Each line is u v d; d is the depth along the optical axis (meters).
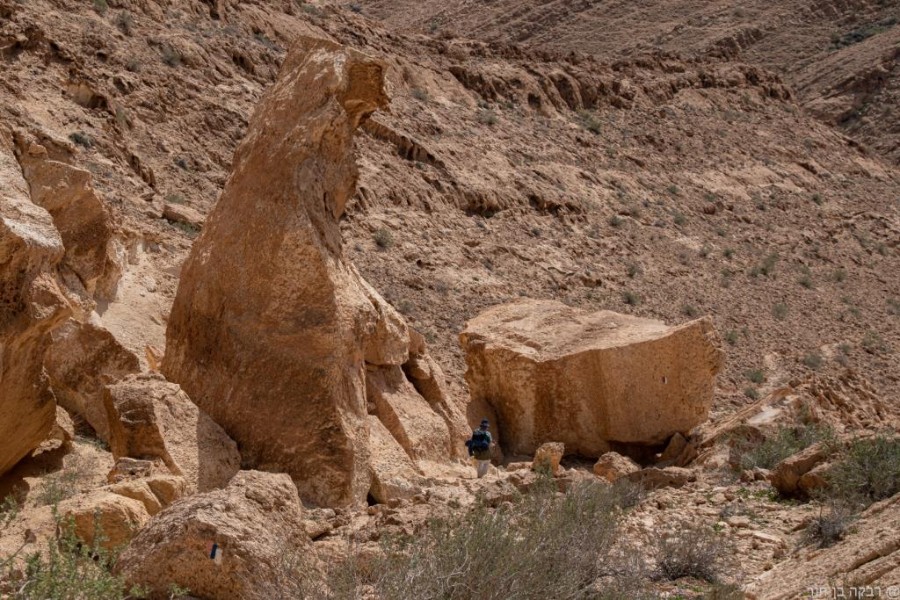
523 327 19.44
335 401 11.94
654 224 46.47
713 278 43.31
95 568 7.59
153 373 12.04
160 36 38.09
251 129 13.25
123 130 31.53
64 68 31.73
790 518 11.13
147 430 11.12
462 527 8.16
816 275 47.75
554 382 18.05
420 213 37.22
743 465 13.81
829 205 58.22
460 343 19.81
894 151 92.81
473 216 39.56
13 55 30.78
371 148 39.19
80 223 14.34
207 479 11.18
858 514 10.50
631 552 9.38
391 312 15.19
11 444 10.67
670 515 11.40
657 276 41.16
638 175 51.69
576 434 18.06
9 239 9.66
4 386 10.05
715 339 17.73
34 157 14.30
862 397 22.16
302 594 7.60
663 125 59.03
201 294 12.71
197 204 30.22
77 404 13.34
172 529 7.99
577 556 8.48
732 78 69.75
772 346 37.78
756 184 57.03
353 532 9.56
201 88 36.78
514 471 14.12
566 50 115.25
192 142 33.91
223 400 12.20
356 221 34.31
